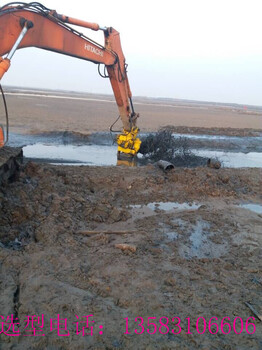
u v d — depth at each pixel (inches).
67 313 151.2
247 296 180.7
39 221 244.2
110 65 424.2
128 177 380.5
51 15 313.7
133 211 303.6
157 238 244.7
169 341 140.6
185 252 229.1
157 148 565.0
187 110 2262.6
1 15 256.1
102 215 280.5
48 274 179.2
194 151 697.6
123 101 466.6
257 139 905.5
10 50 265.4
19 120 858.8
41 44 313.6
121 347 135.0
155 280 186.5
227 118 1771.7
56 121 915.4
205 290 182.7
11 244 212.5
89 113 1252.5
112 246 223.9
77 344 133.5
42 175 325.4
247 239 258.5
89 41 378.9
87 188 342.0
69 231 239.1
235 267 214.4
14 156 303.4
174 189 362.3
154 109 1964.8
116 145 692.7
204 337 146.0
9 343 130.5
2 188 265.3
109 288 172.9
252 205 347.6
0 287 162.9
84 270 189.6
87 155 571.2
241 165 601.0
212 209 318.7
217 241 250.8
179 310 162.9
